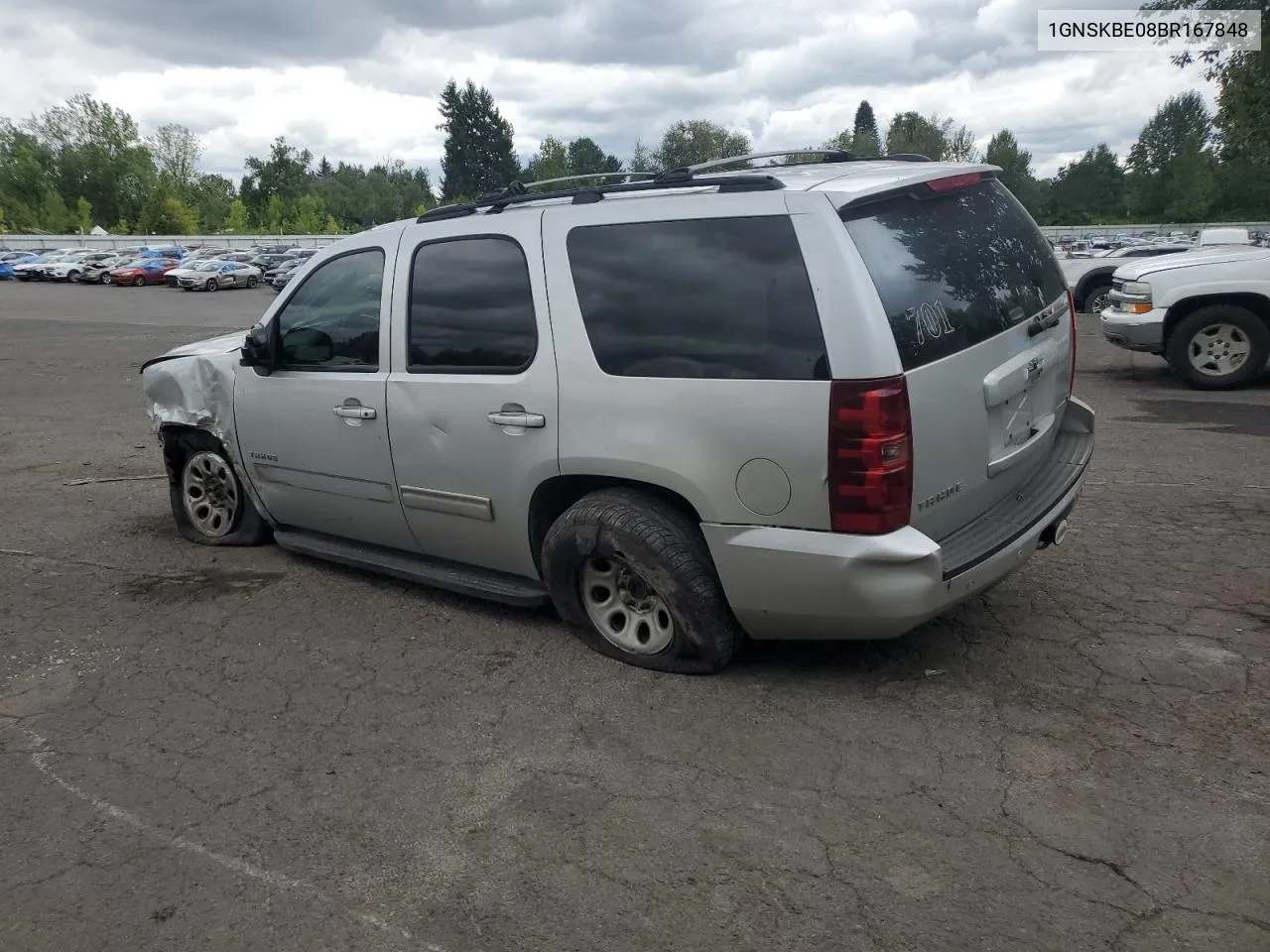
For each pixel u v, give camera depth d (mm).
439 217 4445
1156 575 4867
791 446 3393
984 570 3584
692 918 2600
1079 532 5578
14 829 3105
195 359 5586
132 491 7410
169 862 2920
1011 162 98438
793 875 2752
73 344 19859
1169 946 2434
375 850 2941
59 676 4191
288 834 3035
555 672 4051
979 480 3760
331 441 4836
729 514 3562
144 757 3521
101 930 2641
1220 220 81750
